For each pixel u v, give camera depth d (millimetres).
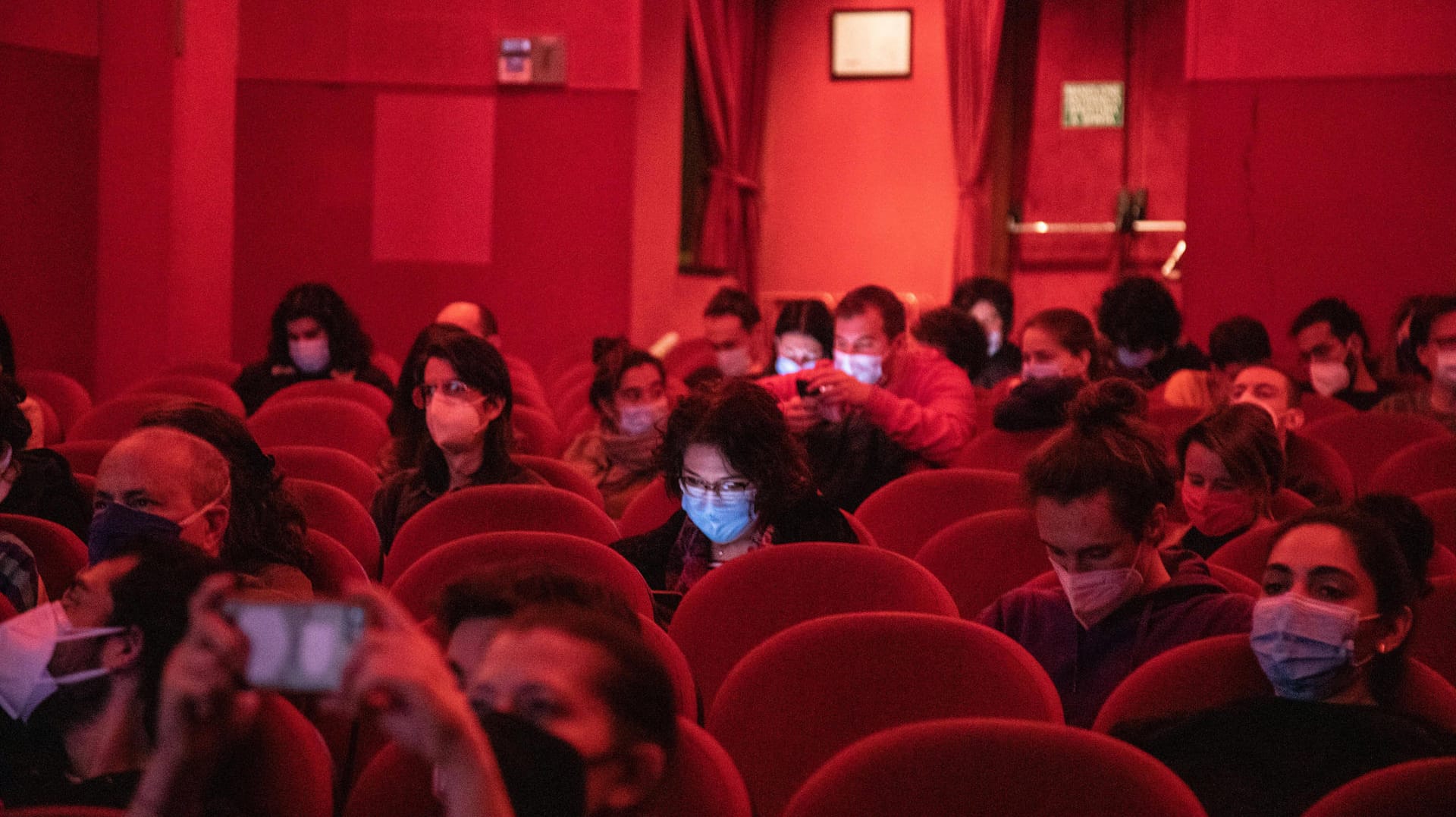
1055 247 13039
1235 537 3613
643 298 10773
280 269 10570
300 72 10492
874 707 2564
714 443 3262
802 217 13672
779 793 2549
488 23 10492
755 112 13430
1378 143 9562
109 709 2018
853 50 13508
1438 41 9438
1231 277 9805
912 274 13445
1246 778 2260
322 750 2123
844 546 3141
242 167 10500
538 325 10609
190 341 9539
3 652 2004
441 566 3162
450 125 10531
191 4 9438
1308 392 6730
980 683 2541
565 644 1470
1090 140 12953
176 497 2766
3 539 3104
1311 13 9602
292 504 3082
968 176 12914
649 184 10828
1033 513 2805
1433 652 2980
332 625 1243
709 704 3082
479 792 1208
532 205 10547
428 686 1203
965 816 1974
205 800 1977
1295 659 2295
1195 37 9781
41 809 1834
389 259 10594
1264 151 9719
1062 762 1969
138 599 2006
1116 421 2723
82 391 7016
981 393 7594
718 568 3170
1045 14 13008
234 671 1238
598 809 1496
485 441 4105
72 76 9062
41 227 8953
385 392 6914
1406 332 6273
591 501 4027
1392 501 2604
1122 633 2793
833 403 4629
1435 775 1871
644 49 10766
